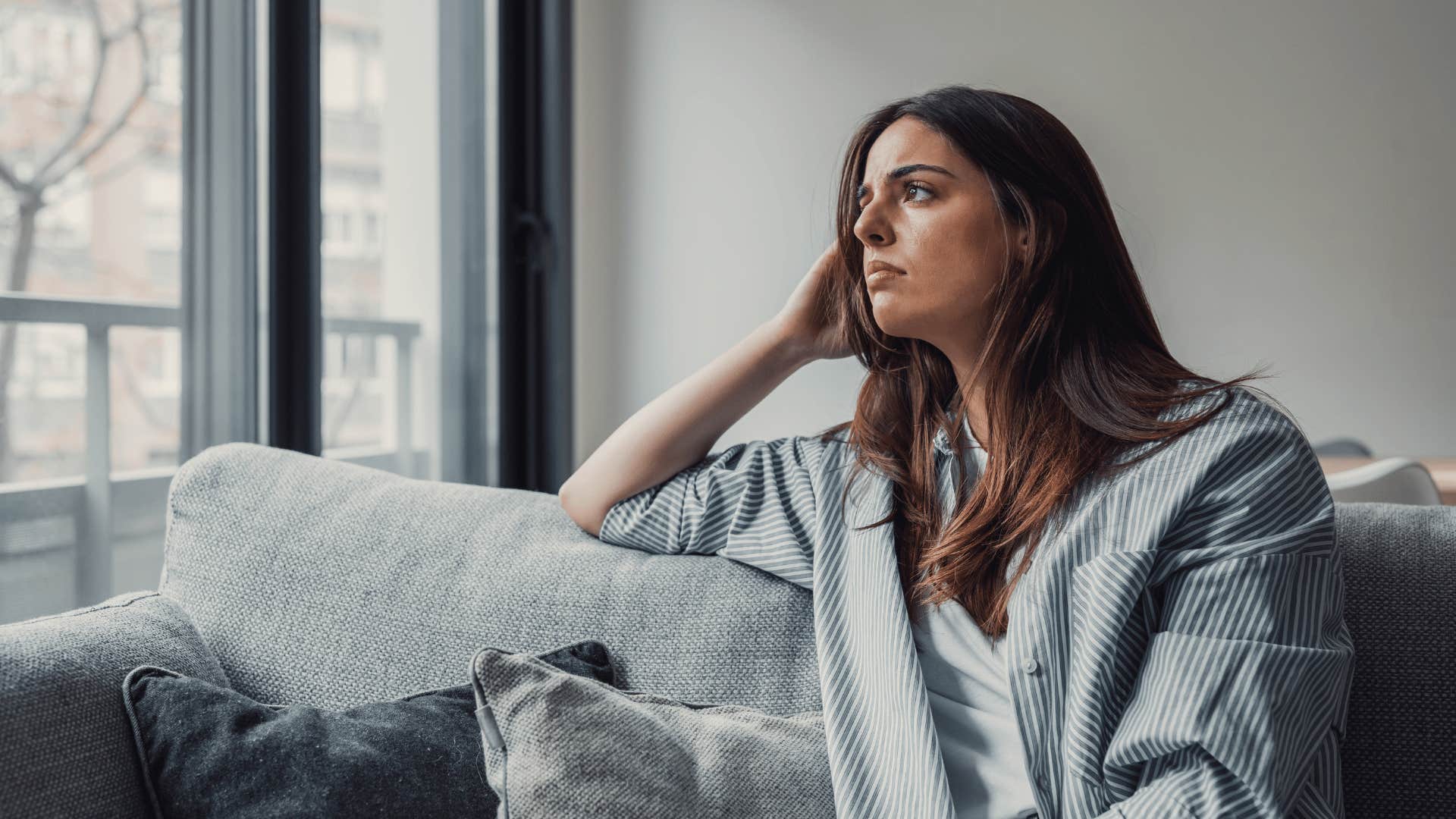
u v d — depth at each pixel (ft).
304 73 5.57
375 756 2.51
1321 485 2.50
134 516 4.83
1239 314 8.66
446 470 7.57
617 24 9.53
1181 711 2.25
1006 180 2.74
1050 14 8.79
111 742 2.53
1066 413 2.74
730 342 9.35
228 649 3.11
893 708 2.69
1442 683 2.64
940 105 2.82
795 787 2.61
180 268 5.01
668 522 3.23
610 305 9.61
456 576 3.14
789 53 9.19
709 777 2.52
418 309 7.17
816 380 9.22
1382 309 8.45
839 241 3.18
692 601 3.03
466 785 2.54
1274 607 2.33
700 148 9.37
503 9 8.13
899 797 2.57
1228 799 2.19
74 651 2.59
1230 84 8.58
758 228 9.27
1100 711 2.41
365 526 3.27
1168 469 2.54
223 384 5.27
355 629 3.08
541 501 3.50
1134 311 2.86
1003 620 2.73
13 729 2.32
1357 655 2.71
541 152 8.53
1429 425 8.41
